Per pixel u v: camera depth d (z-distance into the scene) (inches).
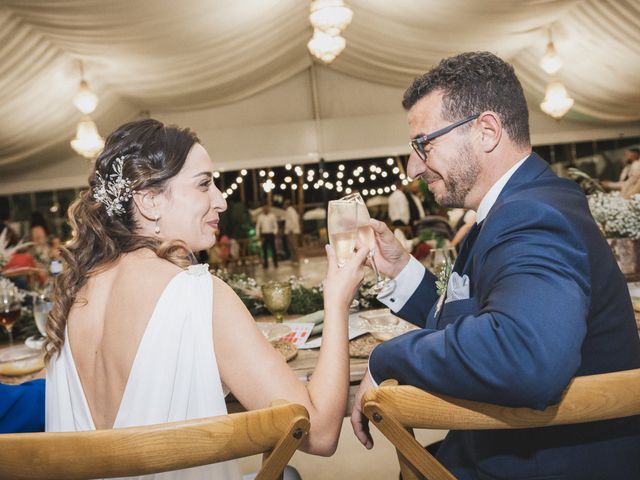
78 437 26.9
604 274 36.1
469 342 31.2
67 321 39.0
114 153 41.3
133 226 41.6
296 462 96.6
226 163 453.4
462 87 41.6
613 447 36.1
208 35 282.7
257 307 92.7
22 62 249.4
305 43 389.4
